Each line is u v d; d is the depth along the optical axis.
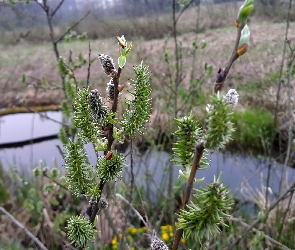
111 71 0.18
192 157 0.16
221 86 0.15
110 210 0.61
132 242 0.60
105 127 0.18
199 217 0.14
